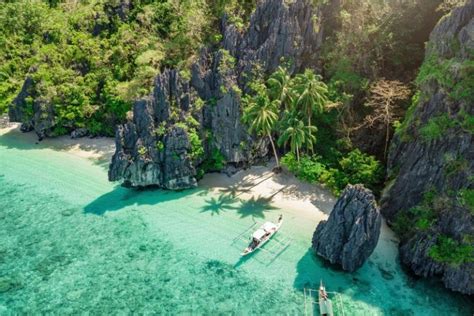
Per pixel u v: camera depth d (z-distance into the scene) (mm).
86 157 80500
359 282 50219
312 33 74625
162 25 89188
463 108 50375
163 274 52750
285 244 56000
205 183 70062
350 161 64188
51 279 52656
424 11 68000
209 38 78000
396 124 62438
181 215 62875
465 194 47781
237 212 62625
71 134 87688
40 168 77125
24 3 110375
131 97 80125
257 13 74250
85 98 86312
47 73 89250
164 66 81625
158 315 47344
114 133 86000
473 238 46906
